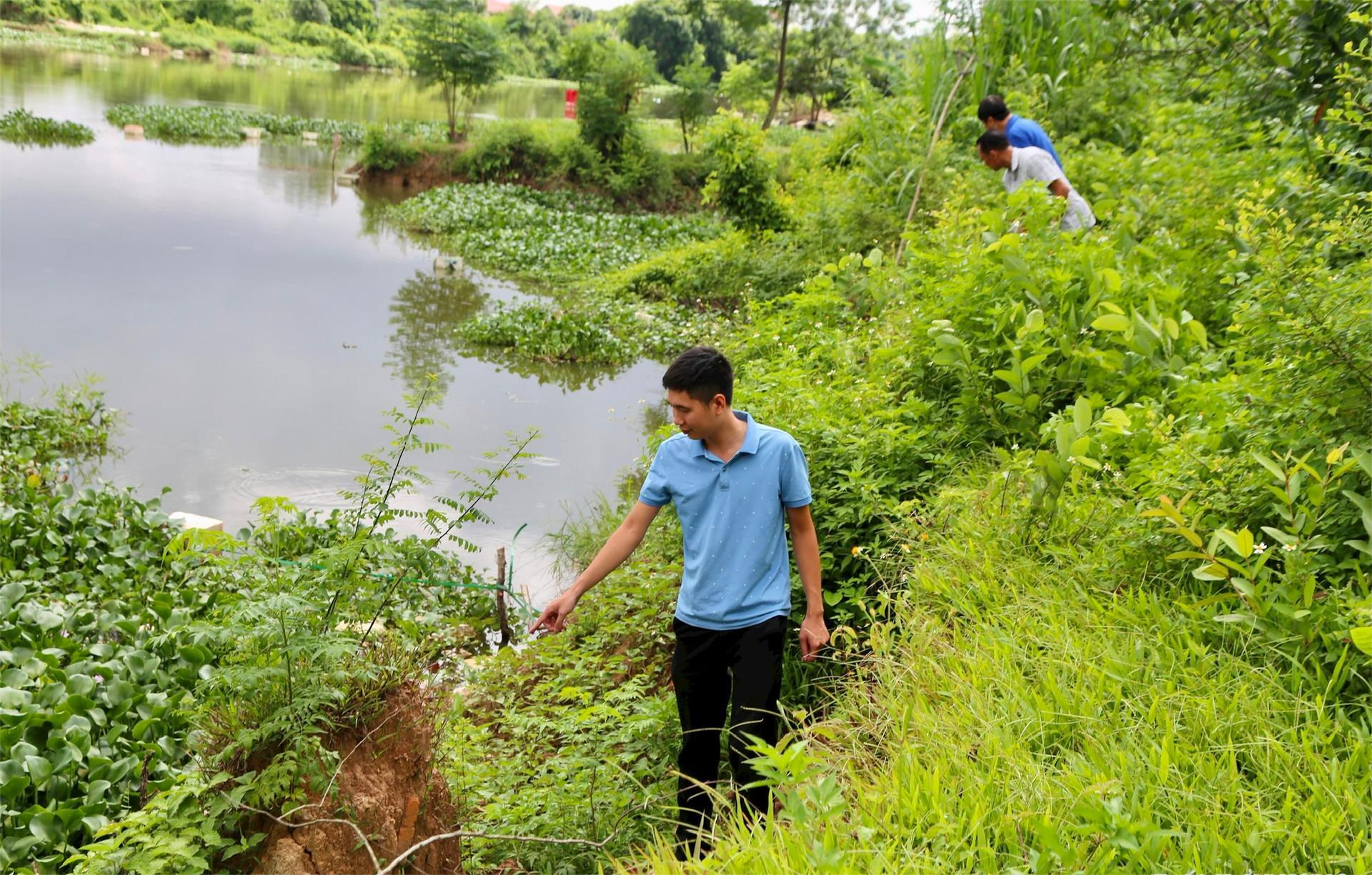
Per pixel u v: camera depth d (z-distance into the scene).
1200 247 6.87
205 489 8.42
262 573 3.72
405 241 20.95
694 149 33.22
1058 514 4.16
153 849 2.79
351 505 8.20
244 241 19.03
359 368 12.18
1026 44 13.84
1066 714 2.94
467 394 11.57
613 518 7.50
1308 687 2.98
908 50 16.80
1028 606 3.63
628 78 28.34
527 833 3.61
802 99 48.28
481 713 4.93
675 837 3.59
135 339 12.52
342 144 35.09
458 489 8.71
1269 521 3.53
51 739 4.04
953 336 5.37
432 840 2.95
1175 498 3.71
